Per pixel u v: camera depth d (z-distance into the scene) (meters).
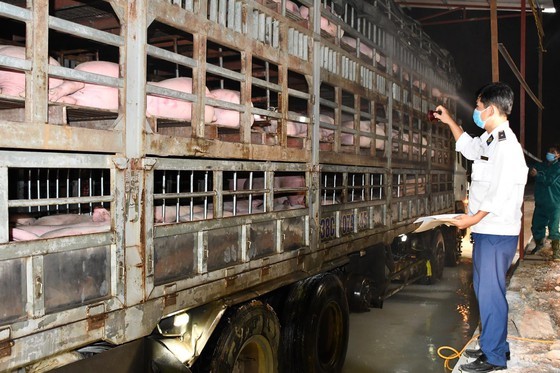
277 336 3.80
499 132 3.52
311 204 4.42
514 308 5.30
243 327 3.37
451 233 9.80
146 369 2.75
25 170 3.72
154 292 2.73
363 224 5.64
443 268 9.13
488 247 3.60
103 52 4.75
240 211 3.88
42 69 2.20
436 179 8.88
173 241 2.90
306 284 4.38
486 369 3.68
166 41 4.73
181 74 5.71
